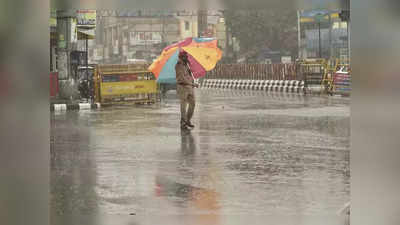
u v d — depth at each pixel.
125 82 44.53
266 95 55.56
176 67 25.83
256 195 12.20
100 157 17.91
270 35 122.25
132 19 132.00
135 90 44.84
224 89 74.62
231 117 31.50
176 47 26.47
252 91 66.50
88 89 44.72
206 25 117.25
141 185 13.45
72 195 12.38
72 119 32.12
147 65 45.22
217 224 9.83
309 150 18.86
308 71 57.62
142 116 33.78
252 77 73.38
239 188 12.95
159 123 29.20
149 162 16.83
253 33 122.38
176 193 12.52
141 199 11.95
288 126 26.33
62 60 45.16
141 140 22.12
